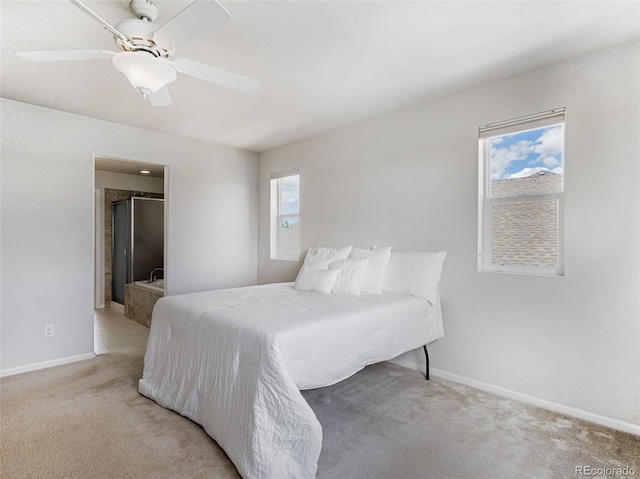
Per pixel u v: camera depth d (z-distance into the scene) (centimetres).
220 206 447
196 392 212
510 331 255
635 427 204
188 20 143
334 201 383
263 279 477
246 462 161
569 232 230
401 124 323
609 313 214
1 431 204
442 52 222
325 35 202
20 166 299
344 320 207
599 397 217
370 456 183
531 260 255
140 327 455
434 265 285
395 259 306
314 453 164
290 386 165
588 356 221
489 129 268
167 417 221
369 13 181
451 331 287
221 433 184
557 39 206
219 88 274
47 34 196
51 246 315
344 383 279
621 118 211
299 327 186
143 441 194
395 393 260
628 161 208
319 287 298
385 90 280
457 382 281
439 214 296
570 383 228
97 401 243
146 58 158
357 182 360
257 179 488
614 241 213
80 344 330
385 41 209
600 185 218
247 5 174
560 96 234
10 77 252
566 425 214
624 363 209
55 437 198
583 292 224
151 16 173
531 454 185
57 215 318
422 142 308
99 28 191
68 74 247
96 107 312
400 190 323
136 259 546
